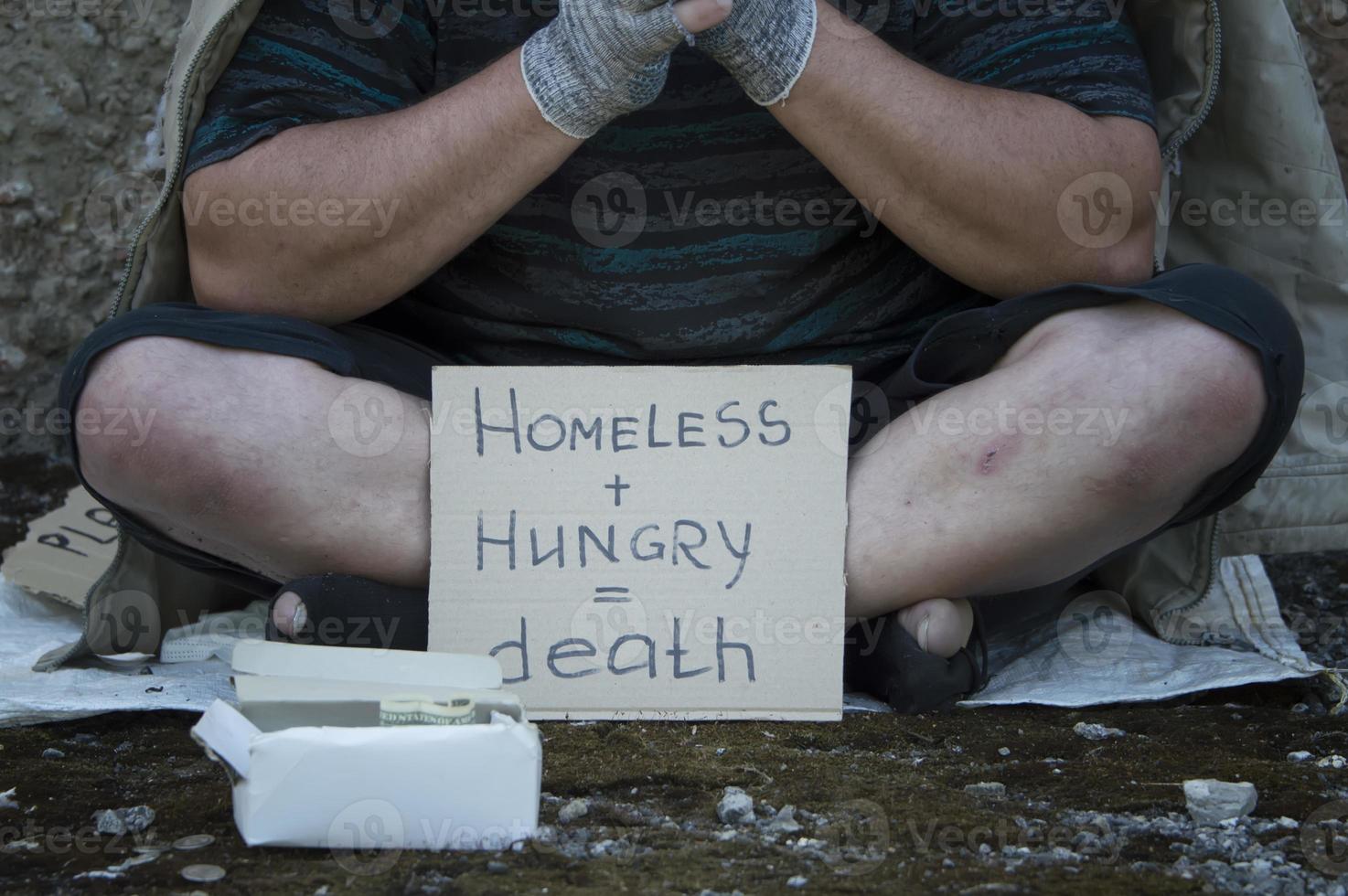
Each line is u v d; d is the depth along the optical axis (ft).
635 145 7.99
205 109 7.57
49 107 12.98
